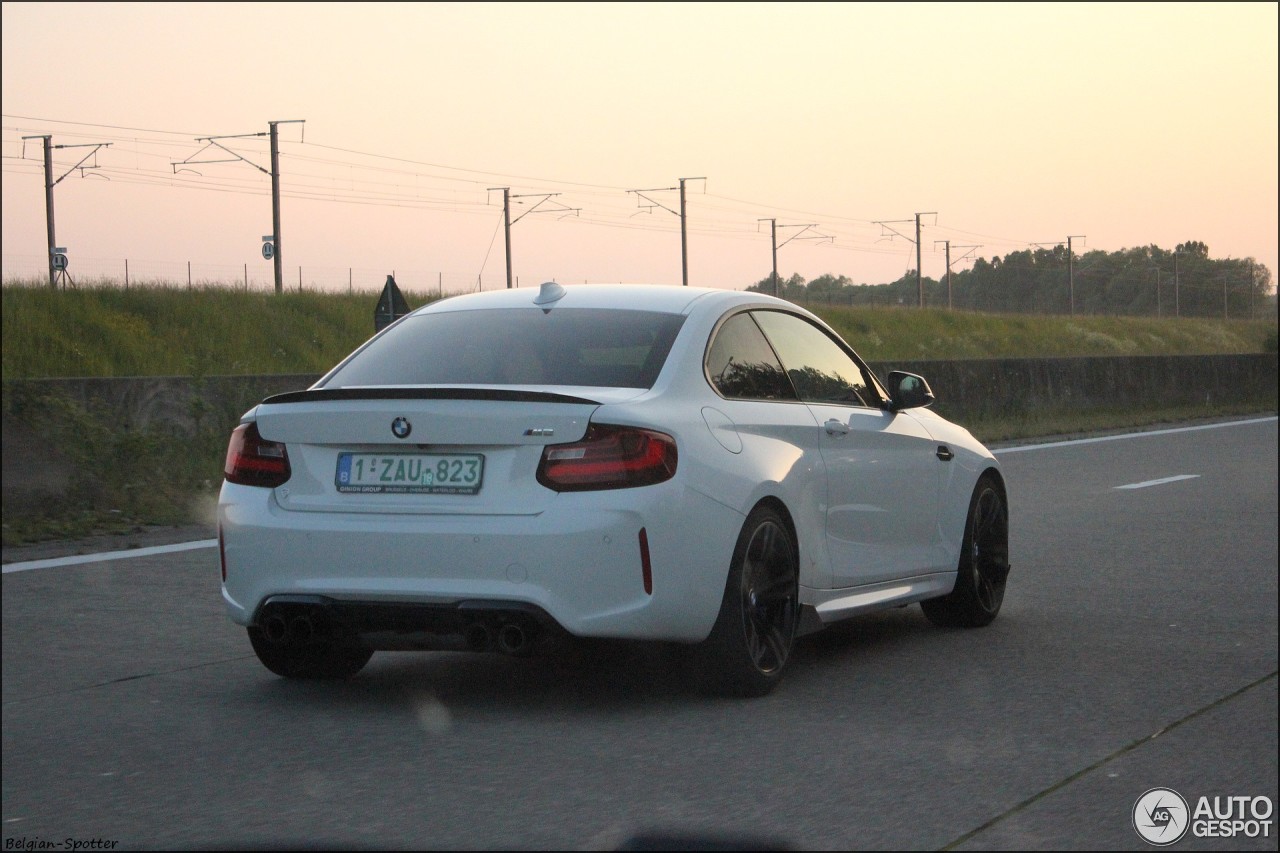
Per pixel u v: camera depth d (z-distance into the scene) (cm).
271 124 5191
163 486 1248
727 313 618
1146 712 559
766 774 467
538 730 524
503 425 520
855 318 5644
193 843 397
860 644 705
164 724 534
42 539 1046
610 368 566
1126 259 15012
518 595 509
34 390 1211
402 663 650
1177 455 2070
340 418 538
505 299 632
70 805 433
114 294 2722
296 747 500
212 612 774
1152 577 930
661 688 596
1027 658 670
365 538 523
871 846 396
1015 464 1906
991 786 455
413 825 413
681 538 529
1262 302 14625
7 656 660
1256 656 675
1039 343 6350
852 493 641
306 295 3161
